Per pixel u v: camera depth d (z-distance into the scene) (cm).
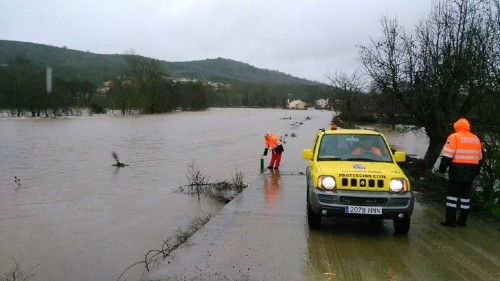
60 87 7650
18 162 2550
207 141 3900
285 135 4325
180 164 2494
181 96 11656
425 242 739
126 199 1608
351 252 686
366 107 5228
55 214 1405
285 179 1505
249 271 607
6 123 5966
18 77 7050
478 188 1020
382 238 763
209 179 1977
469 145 817
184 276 593
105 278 888
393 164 816
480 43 1132
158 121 7056
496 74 920
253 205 1058
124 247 1079
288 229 826
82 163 2531
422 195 1155
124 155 2897
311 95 19050
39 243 1120
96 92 9106
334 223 875
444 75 1401
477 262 639
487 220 891
